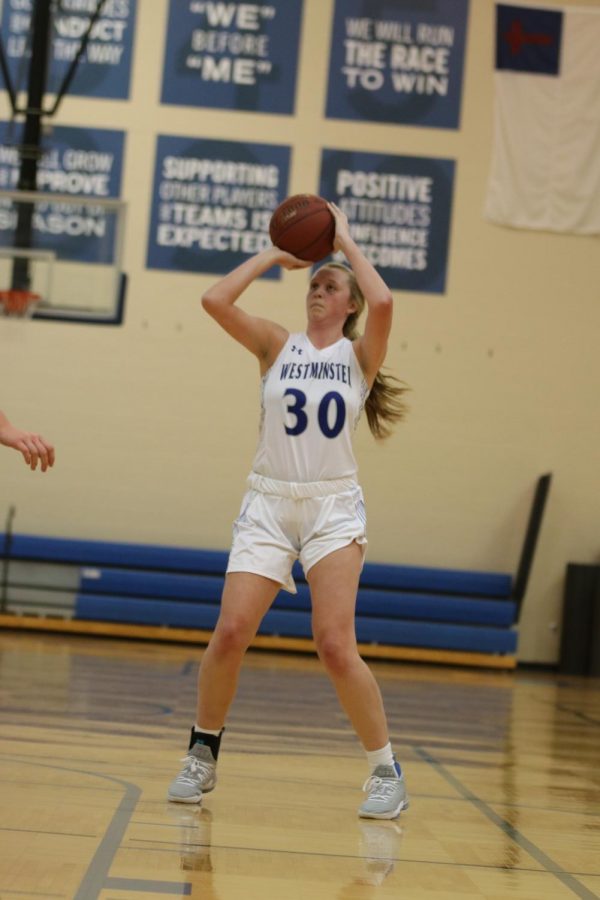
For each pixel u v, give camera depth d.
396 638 26.23
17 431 8.30
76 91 27.94
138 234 27.89
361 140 28.02
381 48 28.06
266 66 28.08
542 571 27.86
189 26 28.05
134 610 26.17
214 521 27.70
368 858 7.61
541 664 27.75
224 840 7.81
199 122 28.00
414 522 27.77
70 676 18.61
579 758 13.76
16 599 26.50
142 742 12.28
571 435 27.98
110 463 27.70
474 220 28.00
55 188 27.88
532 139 28.05
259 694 18.30
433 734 15.20
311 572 8.94
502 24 28.08
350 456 9.11
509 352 27.98
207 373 27.86
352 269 9.55
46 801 8.70
